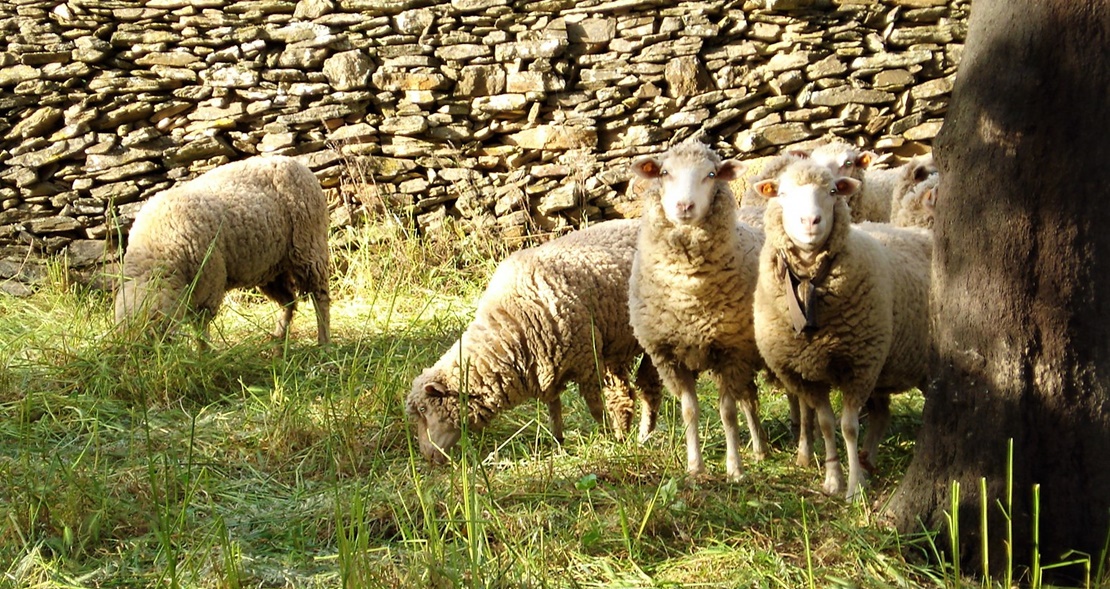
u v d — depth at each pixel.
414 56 8.98
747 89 8.98
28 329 7.29
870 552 3.79
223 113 8.98
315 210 7.37
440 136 9.05
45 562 3.98
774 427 5.54
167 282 6.46
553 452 5.01
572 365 5.28
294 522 4.41
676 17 8.93
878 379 4.71
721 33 8.99
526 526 4.17
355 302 8.52
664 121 9.00
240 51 8.98
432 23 9.01
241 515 4.52
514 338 5.23
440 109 9.05
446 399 5.26
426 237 9.06
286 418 5.41
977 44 3.63
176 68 8.98
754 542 3.97
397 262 8.76
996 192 3.58
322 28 8.96
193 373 6.16
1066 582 3.64
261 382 6.36
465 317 7.69
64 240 8.85
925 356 4.72
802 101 8.95
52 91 8.85
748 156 8.97
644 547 4.00
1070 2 3.40
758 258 4.79
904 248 4.84
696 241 4.49
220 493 4.75
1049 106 3.46
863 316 4.21
